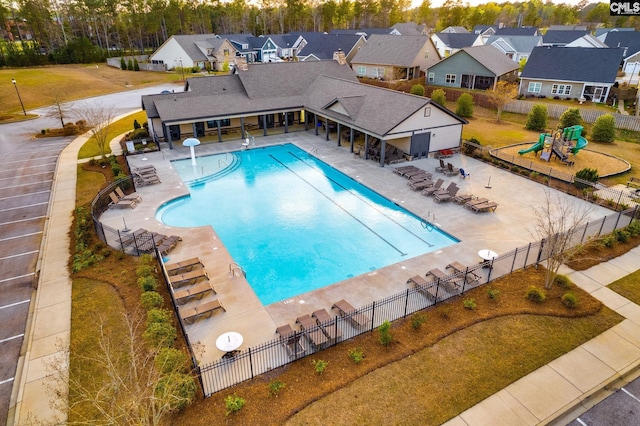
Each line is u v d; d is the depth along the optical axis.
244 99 39.28
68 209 25.03
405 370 12.94
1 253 20.42
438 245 21.19
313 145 37.00
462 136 38.59
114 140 39.34
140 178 28.58
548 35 80.31
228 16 131.50
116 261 19.19
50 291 17.22
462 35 79.75
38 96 59.34
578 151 32.31
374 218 24.22
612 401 12.18
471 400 11.95
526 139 37.53
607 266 18.55
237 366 13.17
